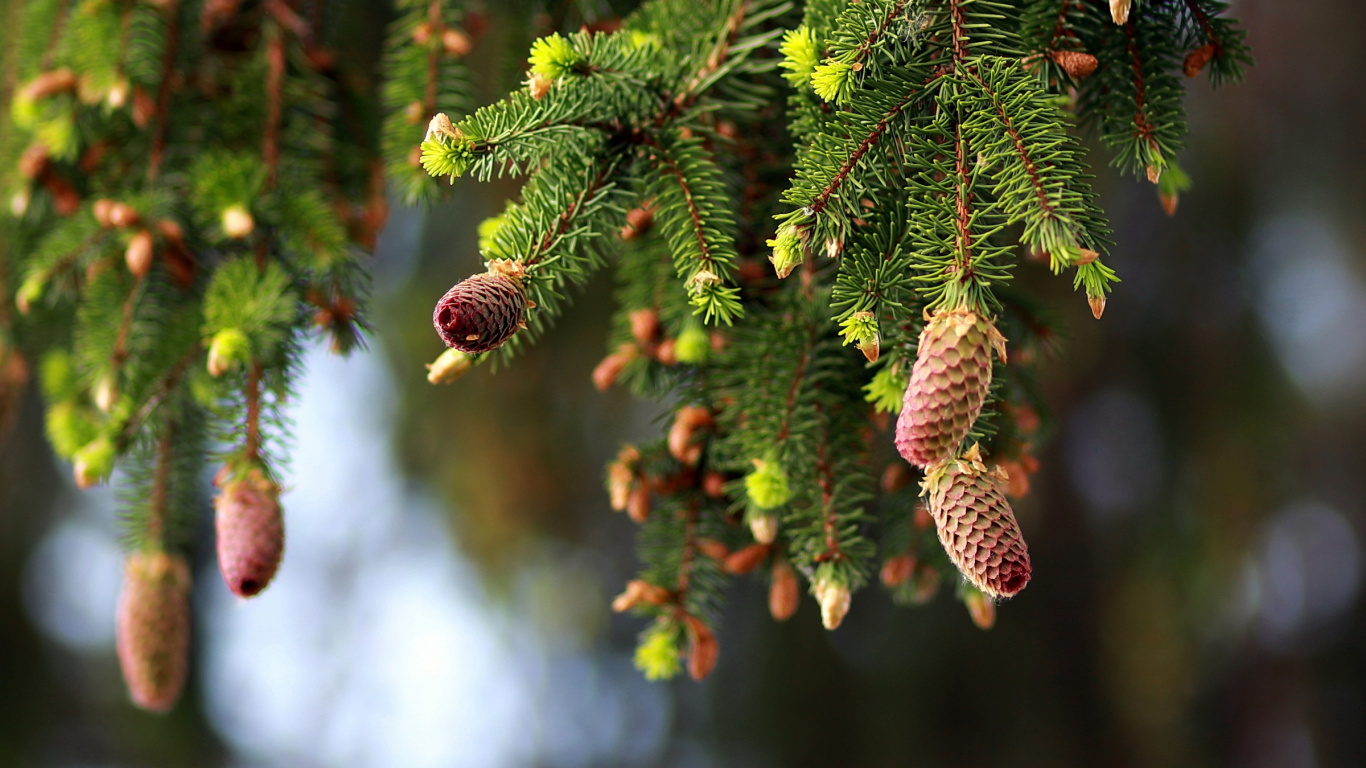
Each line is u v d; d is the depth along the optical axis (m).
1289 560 2.40
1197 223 2.16
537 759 2.71
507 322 1.05
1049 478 2.41
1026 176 1.05
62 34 1.33
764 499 1.15
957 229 1.05
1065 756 2.33
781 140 1.21
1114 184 2.13
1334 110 2.41
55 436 1.36
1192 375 2.14
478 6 1.38
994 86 1.06
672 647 1.19
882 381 1.11
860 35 1.08
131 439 1.25
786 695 2.47
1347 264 2.45
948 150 1.07
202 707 2.81
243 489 1.18
